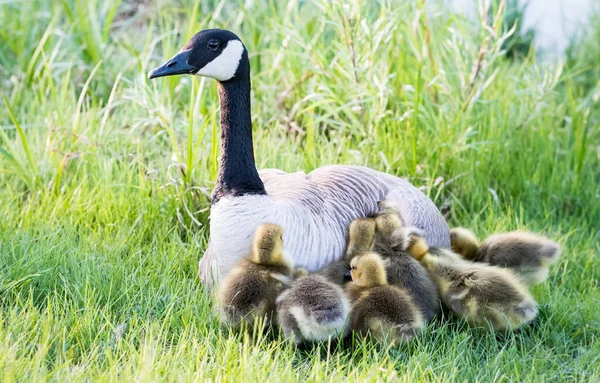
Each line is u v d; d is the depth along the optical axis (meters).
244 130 10.15
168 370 8.42
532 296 10.48
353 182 10.73
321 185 10.62
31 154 13.17
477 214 12.98
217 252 10.02
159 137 14.38
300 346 9.53
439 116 14.12
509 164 14.23
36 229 11.55
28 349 8.88
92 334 9.34
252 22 16.69
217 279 10.22
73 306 9.76
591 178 14.30
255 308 9.31
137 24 18.88
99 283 10.30
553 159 14.55
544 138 14.90
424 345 9.51
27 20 17.25
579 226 13.46
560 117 16.03
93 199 12.56
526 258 10.81
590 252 12.33
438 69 14.68
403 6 14.66
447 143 13.77
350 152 13.56
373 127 13.85
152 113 13.23
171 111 14.43
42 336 9.01
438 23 16.45
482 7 14.49
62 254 10.93
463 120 14.12
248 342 9.20
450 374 8.92
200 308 9.95
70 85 16.28
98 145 13.56
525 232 11.26
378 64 14.27
